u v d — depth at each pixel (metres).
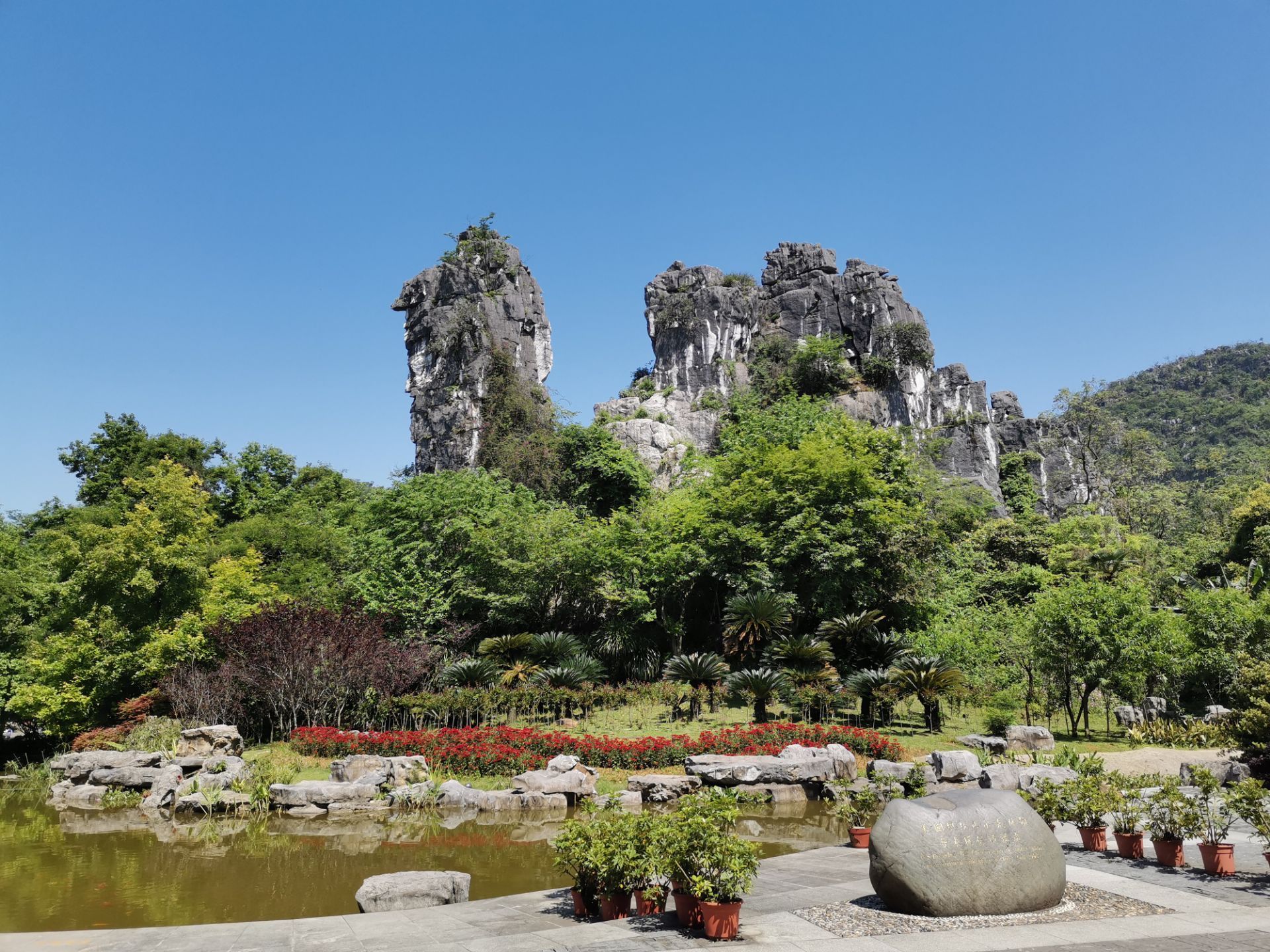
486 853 13.17
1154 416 152.62
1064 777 16.27
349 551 34.91
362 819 15.90
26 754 27.91
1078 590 24.34
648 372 73.88
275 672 22.86
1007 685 24.38
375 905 9.12
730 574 31.92
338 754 20.16
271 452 52.00
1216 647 25.86
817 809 16.33
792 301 68.50
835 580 29.45
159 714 24.03
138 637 25.59
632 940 7.06
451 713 24.02
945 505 50.81
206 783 17.41
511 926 7.95
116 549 25.66
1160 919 7.37
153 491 27.06
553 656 28.19
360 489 53.91
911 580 30.81
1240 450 116.88
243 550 34.59
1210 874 9.19
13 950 7.54
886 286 67.69
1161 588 43.28
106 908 10.53
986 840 7.66
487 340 58.38
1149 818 10.70
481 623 32.12
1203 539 52.06
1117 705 28.17
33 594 29.16
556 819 15.68
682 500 37.41
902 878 7.61
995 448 69.38
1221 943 6.64
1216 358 168.62
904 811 7.99
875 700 23.72
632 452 50.06
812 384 62.25
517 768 18.33
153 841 14.62
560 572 33.25
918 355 64.12
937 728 23.31
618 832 8.08
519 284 62.94
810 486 32.03
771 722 22.27
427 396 58.09
